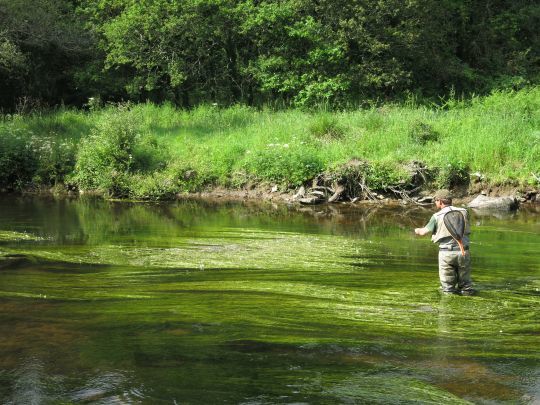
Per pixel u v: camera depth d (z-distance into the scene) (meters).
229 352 5.62
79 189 18.61
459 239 7.39
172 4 25.78
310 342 5.85
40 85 28.53
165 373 5.17
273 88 25.88
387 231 11.97
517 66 28.89
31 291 7.59
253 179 17.58
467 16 29.89
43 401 4.68
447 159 16.33
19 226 12.57
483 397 4.76
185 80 26.98
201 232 11.62
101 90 28.42
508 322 6.43
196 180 17.92
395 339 5.93
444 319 6.50
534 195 15.50
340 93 24.56
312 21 24.52
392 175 16.23
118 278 8.19
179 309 6.81
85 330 6.20
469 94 27.62
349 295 7.32
